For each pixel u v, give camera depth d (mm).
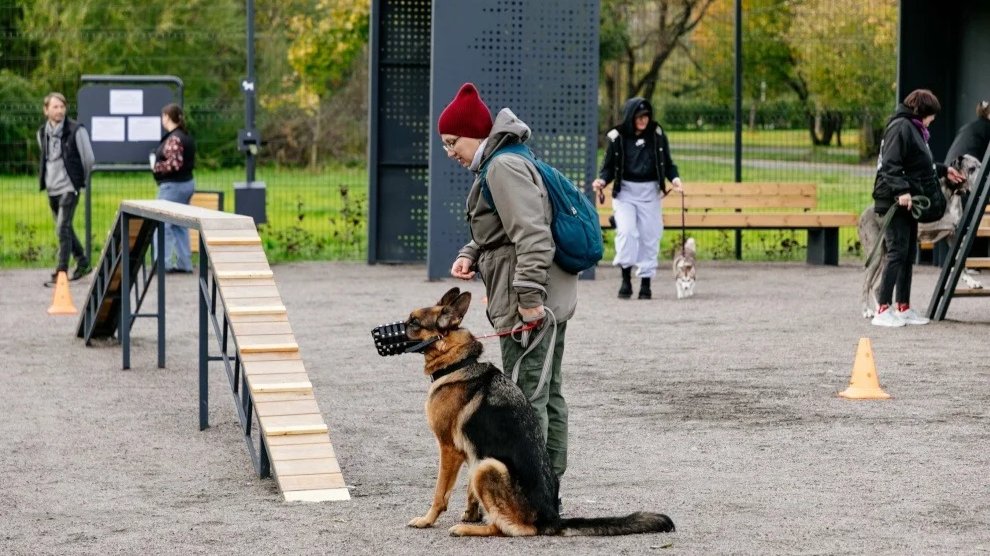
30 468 8289
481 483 6230
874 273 14266
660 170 16234
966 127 17984
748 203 21250
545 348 6766
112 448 8891
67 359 12664
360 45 34156
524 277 6559
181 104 20719
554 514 6273
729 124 24750
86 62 31547
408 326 6484
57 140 18469
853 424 9070
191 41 32250
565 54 18625
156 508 7203
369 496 7406
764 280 18609
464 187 18609
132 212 11625
